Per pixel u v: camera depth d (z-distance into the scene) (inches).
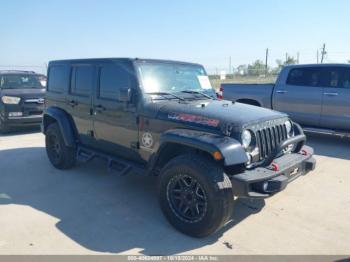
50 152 236.7
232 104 170.1
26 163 248.4
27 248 129.9
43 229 145.2
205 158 135.9
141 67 170.6
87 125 205.2
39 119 376.5
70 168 231.1
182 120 148.6
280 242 135.1
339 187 197.2
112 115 183.2
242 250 129.0
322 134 363.3
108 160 189.9
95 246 131.6
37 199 179.0
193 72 195.2
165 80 177.6
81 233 141.9
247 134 137.9
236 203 172.6
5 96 365.1
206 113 146.3
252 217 157.2
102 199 178.5
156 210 164.7
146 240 136.2
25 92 377.4
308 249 130.1
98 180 208.7
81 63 204.8
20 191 191.0
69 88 216.8
